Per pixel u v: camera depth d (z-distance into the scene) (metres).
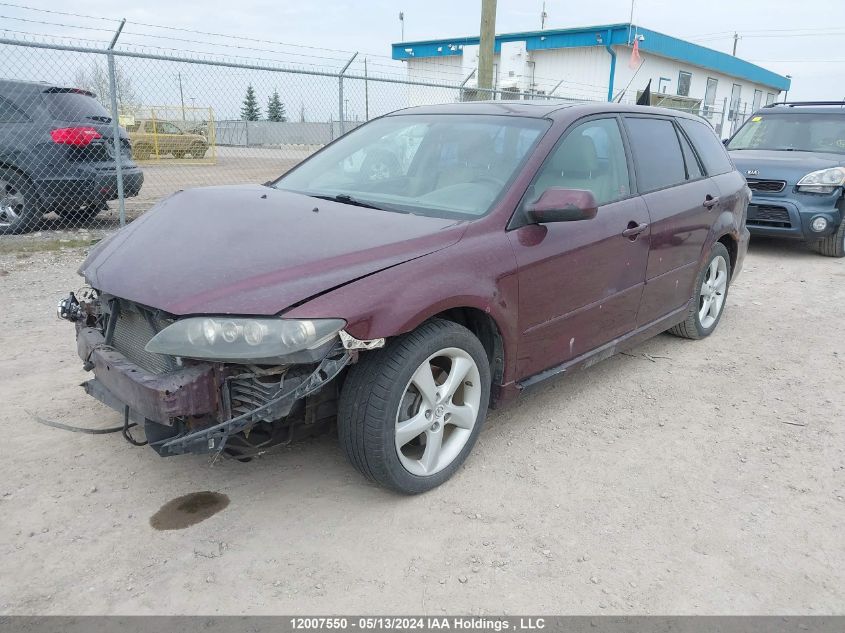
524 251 3.19
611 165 3.96
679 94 26.53
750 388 4.45
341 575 2.51
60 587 2.40
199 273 2.65
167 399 2.44
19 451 3.28
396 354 2.72
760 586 2.54
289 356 2.42
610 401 4.16
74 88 8.28
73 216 8.87
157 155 17.92
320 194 3.69
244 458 2.80
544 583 2.51
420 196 3.46
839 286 7.41
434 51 26.58
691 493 3.15
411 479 2.92
